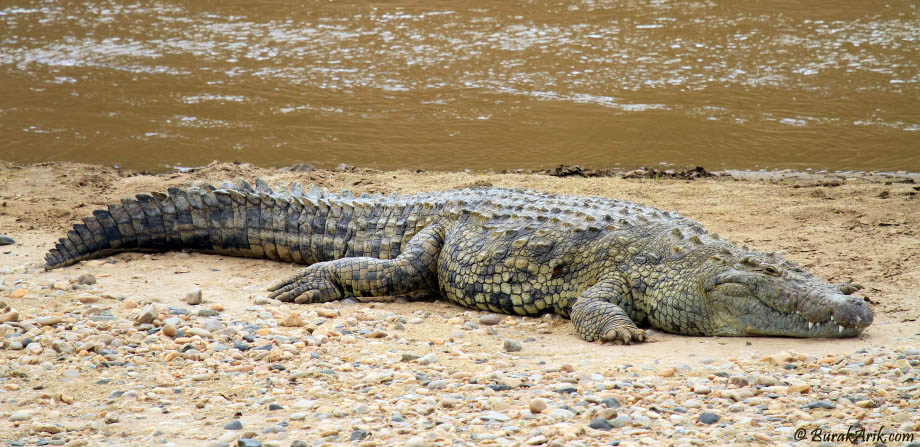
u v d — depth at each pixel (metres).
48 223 23.30
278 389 11.92
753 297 14.41
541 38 51.81
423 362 13.07
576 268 16.03
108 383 12.14
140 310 15.63
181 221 20.30
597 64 46.28
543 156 32.59
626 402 11.24
